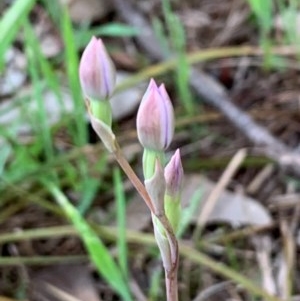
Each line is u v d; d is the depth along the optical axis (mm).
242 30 296
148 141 111
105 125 115
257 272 225
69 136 257
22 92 264
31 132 250
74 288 219
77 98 234
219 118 262
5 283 221
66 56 249
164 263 126
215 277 224
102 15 293
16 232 228
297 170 243
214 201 236
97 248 195
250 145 254
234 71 281
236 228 235
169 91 274
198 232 229
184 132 260
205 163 248
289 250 226
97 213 236
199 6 306
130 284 220
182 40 276
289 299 215
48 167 233
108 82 113
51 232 221
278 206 240
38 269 224
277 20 293
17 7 223
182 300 219
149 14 299
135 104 262
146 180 114
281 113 265
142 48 287
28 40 239
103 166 233
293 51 280
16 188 228
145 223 233
